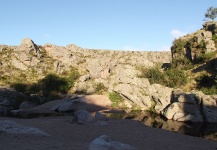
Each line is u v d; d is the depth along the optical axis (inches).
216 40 2891.2
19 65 3157.0
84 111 1178.0
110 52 5032.0
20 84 2645.2
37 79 2938.0
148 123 1371.8
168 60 4867.1
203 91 1851.6
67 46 4480.8
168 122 1422.2
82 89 2571.4
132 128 1106.1
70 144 710.5
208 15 4185.5
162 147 790.5
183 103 1552.7
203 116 1466.5
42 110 1893.5
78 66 3437.5
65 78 2738.7
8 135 783.7
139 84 2068.2
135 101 1941.4
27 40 3565.5
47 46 3890.3
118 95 2080.5
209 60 2623.0
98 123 1149.7
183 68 2849.4
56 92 2522.1
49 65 3309.5
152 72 2431.1
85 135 901.8
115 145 716.7
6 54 3361.2
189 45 3058.6
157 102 1829.5
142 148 750.5
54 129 978.1
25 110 1884.8
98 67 3063.5
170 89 1836.9
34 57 3324.3
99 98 2094.0
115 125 1159.0
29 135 802.8
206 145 859.4
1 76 2844.5
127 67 3302.2
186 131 1170.0
